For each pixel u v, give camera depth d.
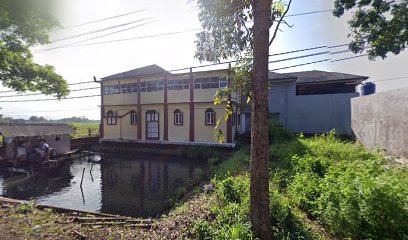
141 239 4.80
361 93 15.71
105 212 8.98
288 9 3.57
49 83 10.30
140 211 8.90
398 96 8.90
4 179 14.56
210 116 19.92
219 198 6.23
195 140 20.41
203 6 3.96
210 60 4.50
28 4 6.50
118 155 20.61
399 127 8.79
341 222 4.31
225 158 15.74
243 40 3.99
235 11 3.89
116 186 12.54
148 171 15.16
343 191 4.61
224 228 4.41
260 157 3.75
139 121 22.83
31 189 12.48
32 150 16.28
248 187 6.30
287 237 3.99
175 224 5.41
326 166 7.65
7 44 8.60
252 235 3.81
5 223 5.44
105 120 25.12
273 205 4.95
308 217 5.31
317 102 22.05
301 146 11.72
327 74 25.03
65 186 12.88
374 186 4.09
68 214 6.63
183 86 21.12
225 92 4.51
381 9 11.15
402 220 3.66
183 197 9.26
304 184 6.43
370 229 3.94
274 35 3.64
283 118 23.17
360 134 13.65
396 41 10.95
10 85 9.52
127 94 23.80
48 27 7.78
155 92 22.31
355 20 12.11
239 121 23.25
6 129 15.96
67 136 20.80
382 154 8.41
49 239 4.75
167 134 21.64
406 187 4.27
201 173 12.00
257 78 3.63
